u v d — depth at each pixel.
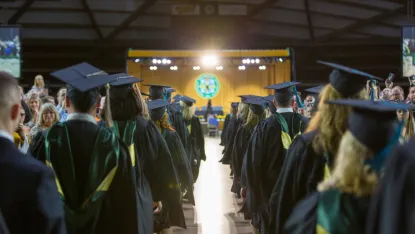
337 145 2.54
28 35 32.75
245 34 33.69
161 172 3.93
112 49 35.22
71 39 33.66
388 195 1.42
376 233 1.61
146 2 29.73
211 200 8.58
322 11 30.62
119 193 2.96
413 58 14.20
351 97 2.58
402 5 28.11
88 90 2.88
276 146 4.51
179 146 5.85
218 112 22.53
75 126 2.88
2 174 1.91
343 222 1.85
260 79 22.14
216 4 31.09
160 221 4.79
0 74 2.03
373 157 1.84
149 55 21.36
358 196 1.85
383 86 36.06
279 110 4.60
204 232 6.50
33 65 36.03
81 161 2.85
